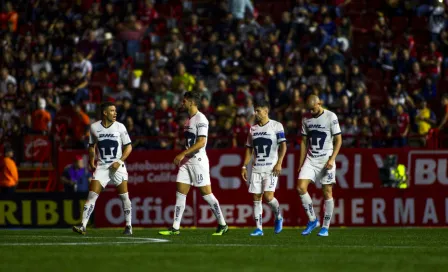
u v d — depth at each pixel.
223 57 84.75
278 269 28.17
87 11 96.94
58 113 76.44
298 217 62.75
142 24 94.19
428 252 35.88
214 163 63.41
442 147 67.38
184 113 70.88
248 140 47.56
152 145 69.62
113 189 63.50
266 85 79.81
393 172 62.97
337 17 90.06
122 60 88.38
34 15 97.62
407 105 76.44
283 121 73.06
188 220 63.31
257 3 98.56
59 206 63.66
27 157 69.38
